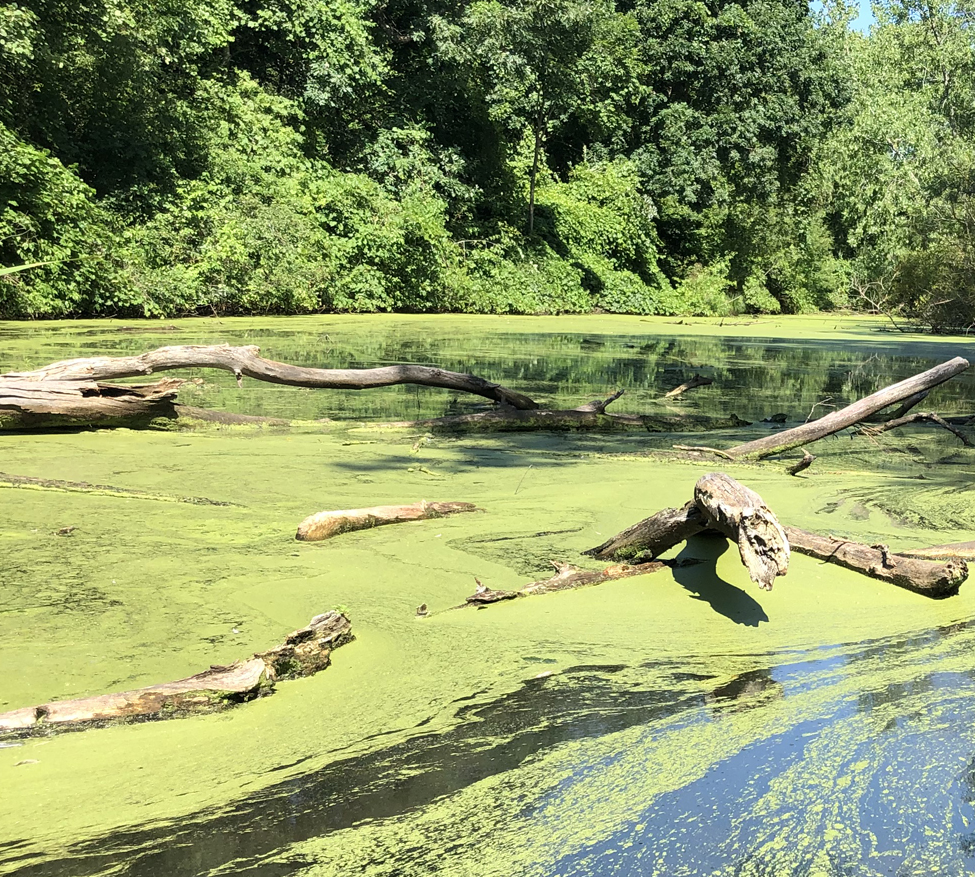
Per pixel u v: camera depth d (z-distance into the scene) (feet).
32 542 14.14
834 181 118.52
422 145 85.10
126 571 12.91
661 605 12.25
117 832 6.65
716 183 104.94
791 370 45.73
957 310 77.77
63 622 10.97
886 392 25.20
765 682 9.66
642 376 41.11
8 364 31.99
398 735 8.32
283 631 10.92
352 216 73.05
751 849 6.37
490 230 87.81
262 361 25.46
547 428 27.04
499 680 9.68
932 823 6.70
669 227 112.78
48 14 56.90
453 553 14.32
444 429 26.04
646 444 25.12
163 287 57.93
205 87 72.18
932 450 25.67
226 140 70.95
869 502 18.67
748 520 11.91
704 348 57.31
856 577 13.67
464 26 83.05
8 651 10.09
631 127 107.76
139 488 17.81
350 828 6.70
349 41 78.95
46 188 52.44
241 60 85.25
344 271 71.97
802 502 18.47
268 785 7.39
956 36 120.88
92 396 23.50
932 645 10.90
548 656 10.41
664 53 103.60
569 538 15.31
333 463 20.80
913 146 111.86
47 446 21.49
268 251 65.46
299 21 76.79
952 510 18.17
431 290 77.30
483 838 6.55
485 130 91.76
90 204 54.70
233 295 62.69
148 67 63.41
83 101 63.31
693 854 6.30
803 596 12.75
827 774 7.48
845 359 51.90
